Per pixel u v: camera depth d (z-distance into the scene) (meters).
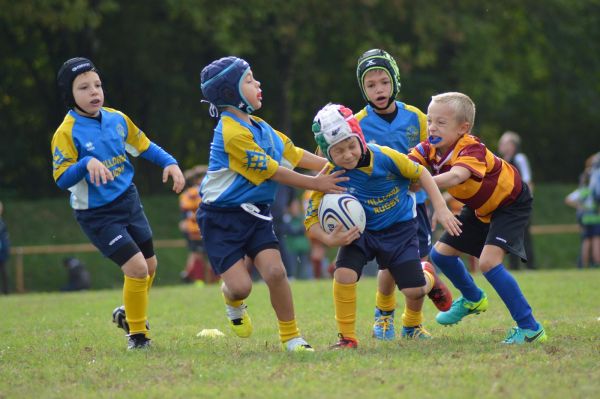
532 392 16.84
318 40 95.94
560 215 95.81
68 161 23.45
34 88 96.81
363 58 25.42
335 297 22.56
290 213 67.44
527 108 121.06
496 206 23.00
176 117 96.00
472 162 22.50
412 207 23.19
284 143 23.22
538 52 115.06
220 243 22.16
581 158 128.25
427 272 24.47
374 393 17.12
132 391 17.92
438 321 25.86
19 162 98.19
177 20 89.56
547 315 29.31
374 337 25.19
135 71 91.31
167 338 26.02
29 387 18.72
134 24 88.50
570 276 45.22
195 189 60.66
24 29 90.50
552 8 109.50
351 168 21.91
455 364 19.45
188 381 18.70
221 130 22.05
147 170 98.69
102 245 23.69
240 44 82.75
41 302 40.66
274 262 21.98
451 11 96.19
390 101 25.47
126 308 23.72
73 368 20.58
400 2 90.94
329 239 21.83
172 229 83.88
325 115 21.56
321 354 21.05
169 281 76.44
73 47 89.56
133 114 95.62
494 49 98.69
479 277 47.62
